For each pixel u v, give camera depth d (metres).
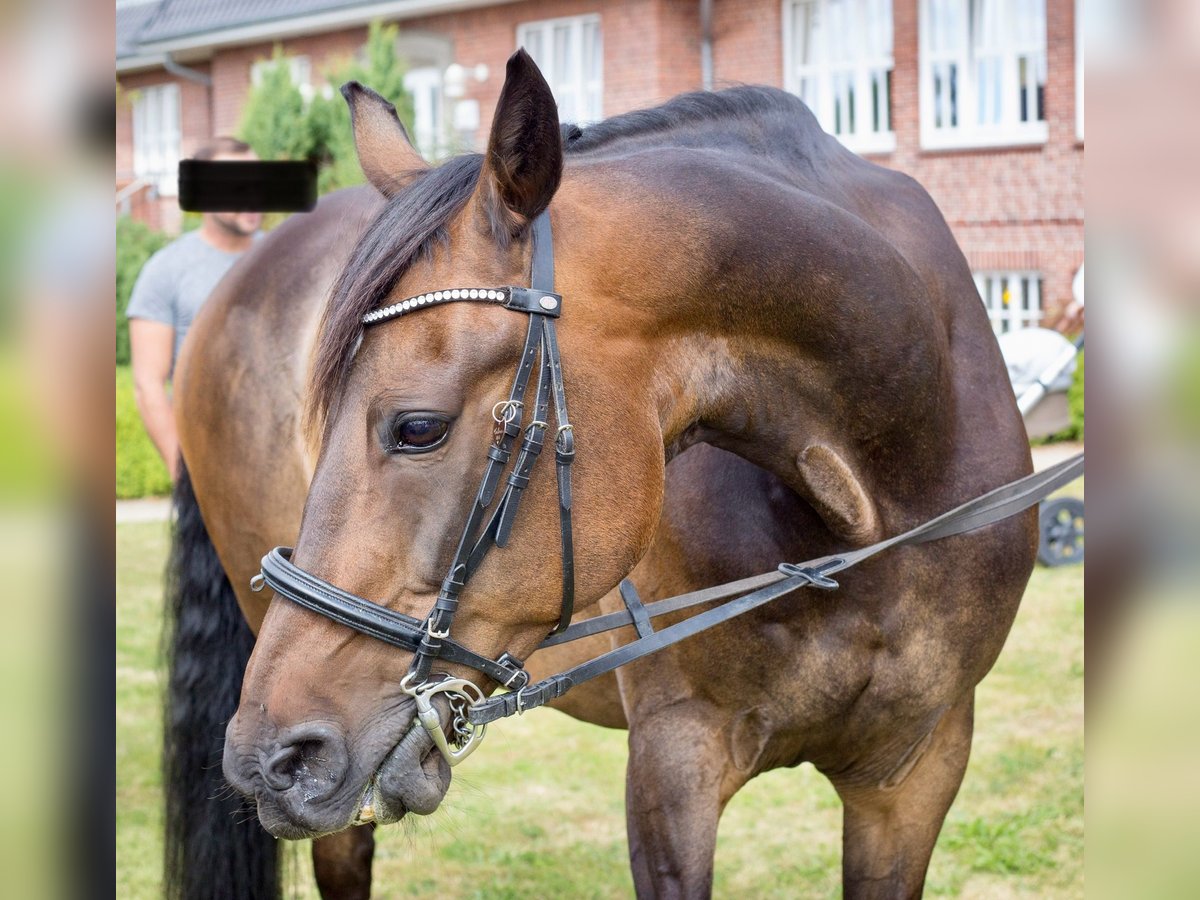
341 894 2.93
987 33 12.05
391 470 1.53
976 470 2.05
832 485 1.88
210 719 2.92
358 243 1.60
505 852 3.79
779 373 1.82
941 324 2.04
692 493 2.06
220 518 2.95
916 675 2.05
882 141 12.84
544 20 14.51
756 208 1.77
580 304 1.63
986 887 3.47
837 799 4.14
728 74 13.66
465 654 1.57
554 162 1.54
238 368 2.87
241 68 17.33
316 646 1.52
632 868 2.15
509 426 1.54
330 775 1.50
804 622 1.99
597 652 2.28
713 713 2.07
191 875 2.85
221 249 4.60
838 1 13.00
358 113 1.84
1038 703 4.74
